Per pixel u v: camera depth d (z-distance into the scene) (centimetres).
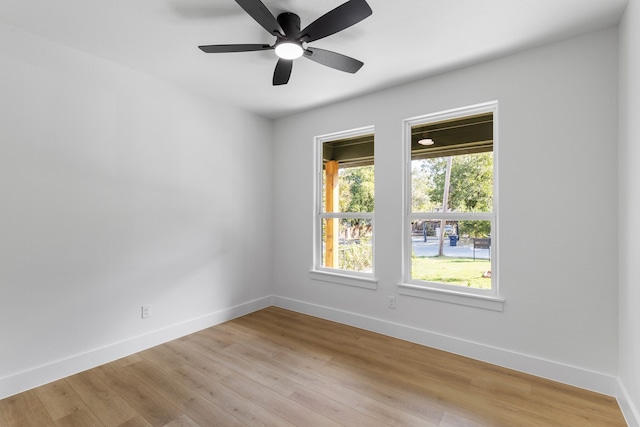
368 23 204
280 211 402
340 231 359
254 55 247
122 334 263
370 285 321
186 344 289
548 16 197
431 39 223
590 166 215
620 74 200
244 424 182
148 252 281
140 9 191
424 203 298
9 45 207
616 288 207
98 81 249
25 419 185
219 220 342
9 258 208
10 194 208
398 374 237
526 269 238
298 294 383
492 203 263
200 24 207
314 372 240
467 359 260
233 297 358
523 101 239
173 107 300
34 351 218
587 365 216
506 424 182
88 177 244
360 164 345
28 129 215
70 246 235
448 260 285
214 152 336
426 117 293
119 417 187
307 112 374
